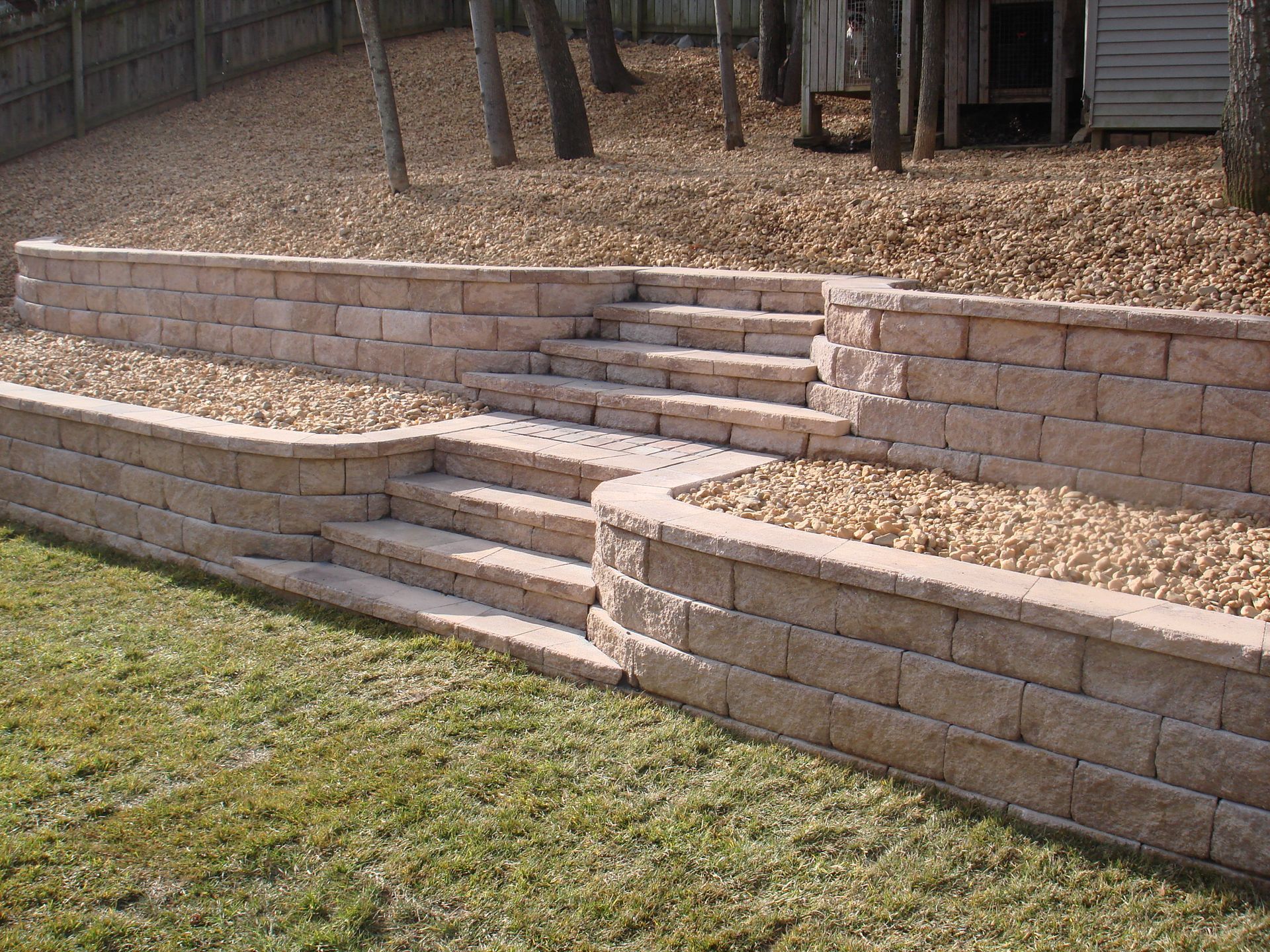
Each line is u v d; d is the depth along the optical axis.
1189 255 7.17
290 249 10.26
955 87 13.15
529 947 3.45
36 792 4.30
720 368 7.09
